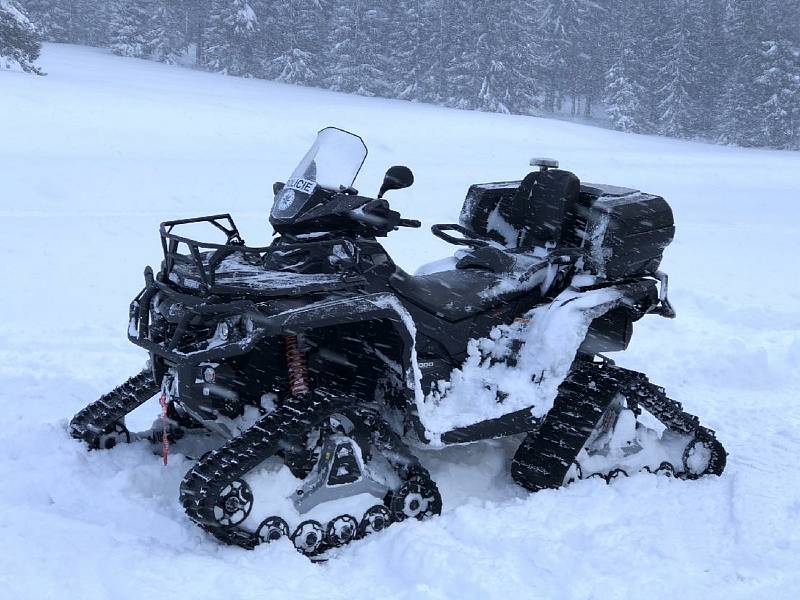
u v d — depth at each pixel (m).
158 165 16.41
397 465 3.88
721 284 10.94
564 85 71.81
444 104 57.12
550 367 4.32
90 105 22.56
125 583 3.08
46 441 4.41
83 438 4.43
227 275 3.70
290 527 3.56
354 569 3.46
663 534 3.91
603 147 30.86
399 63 58.47
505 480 4.55
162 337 3.82
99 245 10.70
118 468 4.21
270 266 3.99
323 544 3.62
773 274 11.87
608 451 4.61
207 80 39.84
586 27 71.94
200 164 17.08
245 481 3.50
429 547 3.51
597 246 4.65
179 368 3.65
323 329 3.98
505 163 22.20
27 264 9.50
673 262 12.26
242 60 57.22
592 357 5.02
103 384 5.87
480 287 4.51
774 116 58.91
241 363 3.82
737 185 23.44
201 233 11.72
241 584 3.16
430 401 4.17
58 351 6.61
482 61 55.00
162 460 4.35
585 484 4.39
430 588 3.28
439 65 57.53
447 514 3.97
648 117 63.34
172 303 3.73
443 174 19.05
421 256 10.98
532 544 3.66
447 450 4.75
